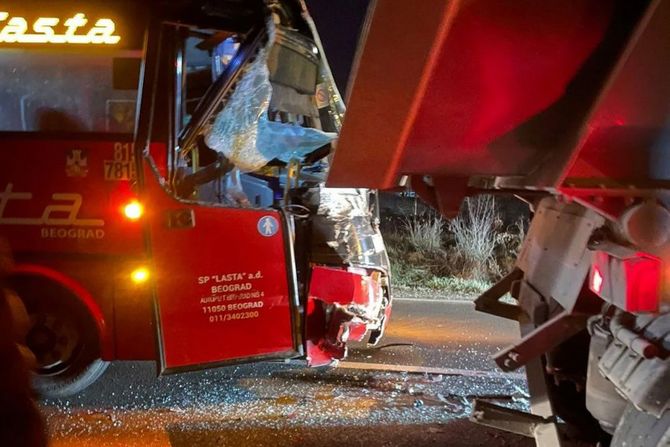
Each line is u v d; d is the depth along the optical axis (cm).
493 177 315
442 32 233
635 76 240
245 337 477
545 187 280
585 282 322
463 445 471
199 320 469
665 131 251
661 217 269
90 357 526
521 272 447
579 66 249
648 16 226
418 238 1230
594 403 323
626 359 286
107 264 508
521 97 258
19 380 151
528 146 275
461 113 263
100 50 484
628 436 291
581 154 264
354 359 663
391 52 237
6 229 510
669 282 270
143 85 465
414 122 263
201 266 468
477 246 1127
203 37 488
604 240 310
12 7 484
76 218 506
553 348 367
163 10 462
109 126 502
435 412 530
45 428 156
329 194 539
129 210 501
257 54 466
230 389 576
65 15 483
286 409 534
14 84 504
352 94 248
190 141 481
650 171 265
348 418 516
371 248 548
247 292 476
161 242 463
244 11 464
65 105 504
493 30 242
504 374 623
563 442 382
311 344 520
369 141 263
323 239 527
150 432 488
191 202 466
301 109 484
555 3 236
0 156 507
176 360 465
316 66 465
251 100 474
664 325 274
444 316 848
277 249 480
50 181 506
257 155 481
